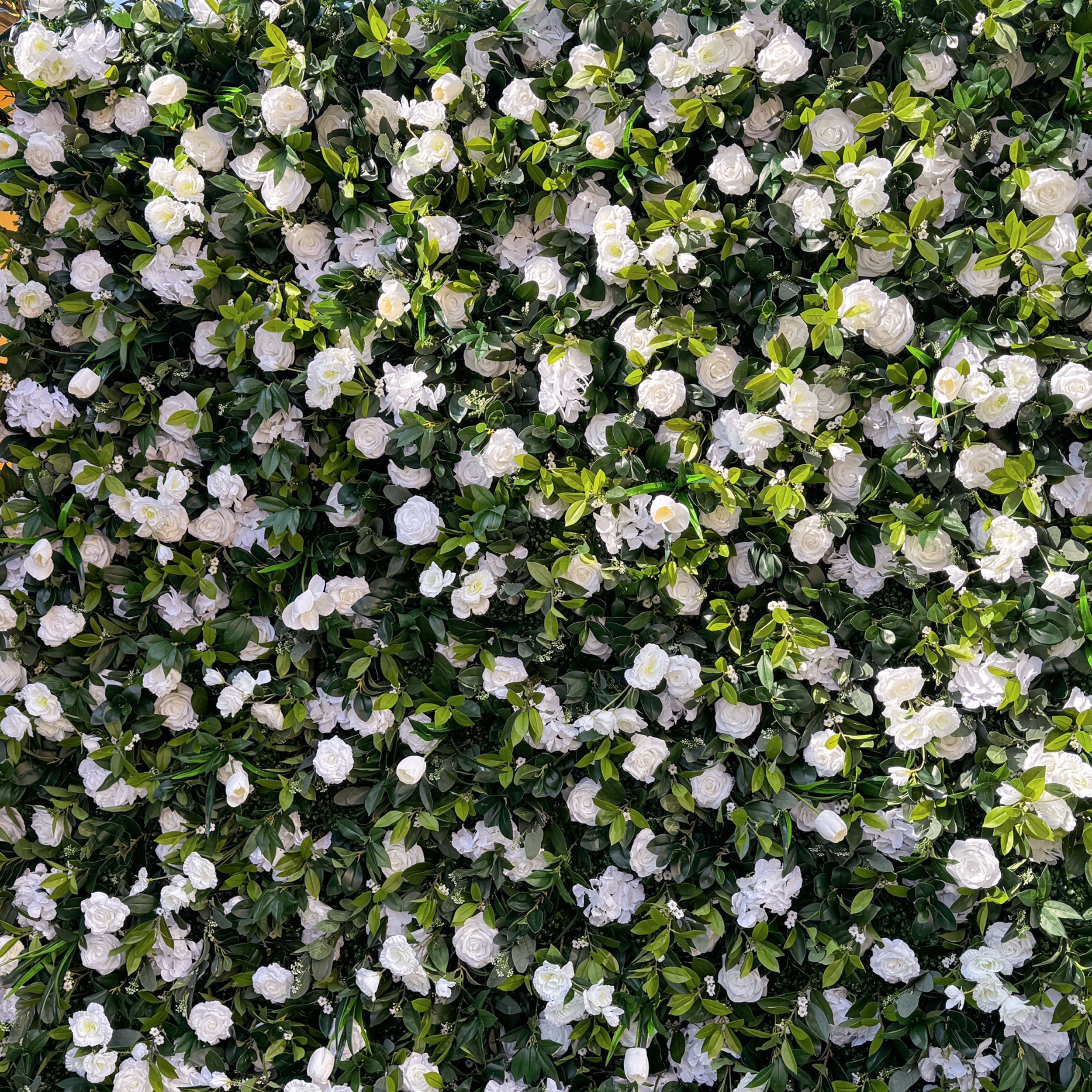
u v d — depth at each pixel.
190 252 2.20
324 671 2.26
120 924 2.19
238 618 2.21
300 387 2.18
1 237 2.20
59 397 2.22
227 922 2.23
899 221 2.06
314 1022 2.28
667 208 2.08
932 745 2.12
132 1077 2.21
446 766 2.21
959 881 2.09
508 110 2.11
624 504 2.13
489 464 2.12
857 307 2.04
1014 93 2.14
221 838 2.23
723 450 2.15
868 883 2.16
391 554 2.19
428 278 2.13
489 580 2.14
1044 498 2.08
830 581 2.18
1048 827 2.03
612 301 2.18
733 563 2.18
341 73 2.18
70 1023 2.21
